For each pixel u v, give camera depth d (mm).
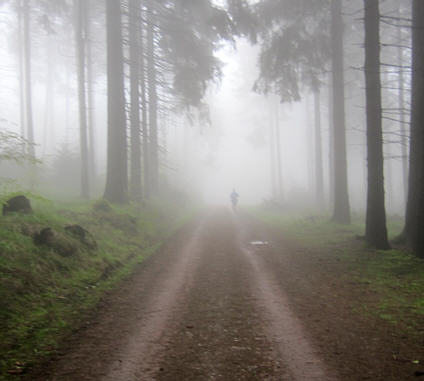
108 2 14086
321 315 5301
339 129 15969
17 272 5512
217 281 7285
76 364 3768
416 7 9000
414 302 5711
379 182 9898
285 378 3482
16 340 4145
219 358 3936
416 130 9500
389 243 10531
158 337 4516
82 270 6930
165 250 10656
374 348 4129
